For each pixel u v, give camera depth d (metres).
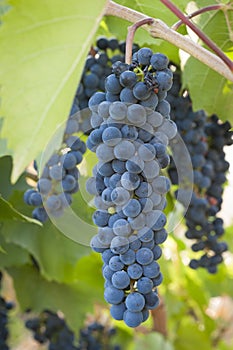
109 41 0.84
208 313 1.59
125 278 0.59
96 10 0.60
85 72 0.81
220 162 0.93
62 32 0.60
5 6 0.73
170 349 1.32
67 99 0.62
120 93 0.61
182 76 0.85
